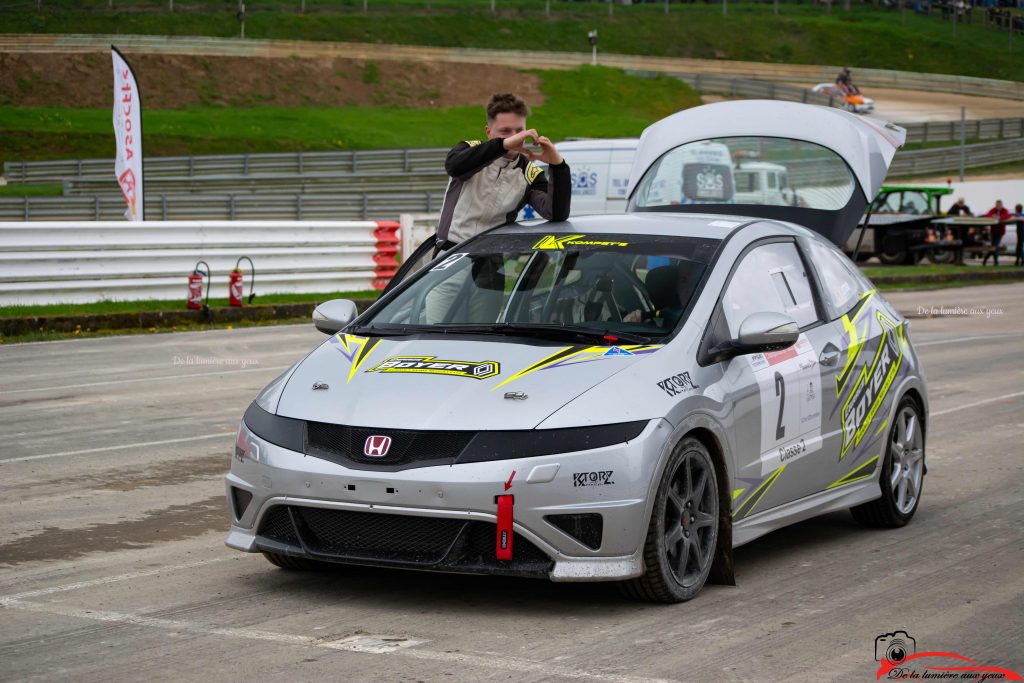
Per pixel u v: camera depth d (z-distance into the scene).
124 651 11.39
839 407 15.79
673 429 12.59
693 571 13.31
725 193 26.38
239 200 98.44
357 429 12.52
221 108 184.12
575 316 14.15
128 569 14.55
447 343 13.84
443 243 17.52
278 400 13.41
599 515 12.09
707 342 13.77
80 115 165.75
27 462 21.31
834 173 25.50
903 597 13.51
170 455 22.00
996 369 35.22
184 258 50.19
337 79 199.12
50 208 93.88
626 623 12.31
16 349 38.94
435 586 13.69
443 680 10.51
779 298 15.42
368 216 105.38
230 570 14.51
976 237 89.75
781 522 14.84
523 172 17.38
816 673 10.88
